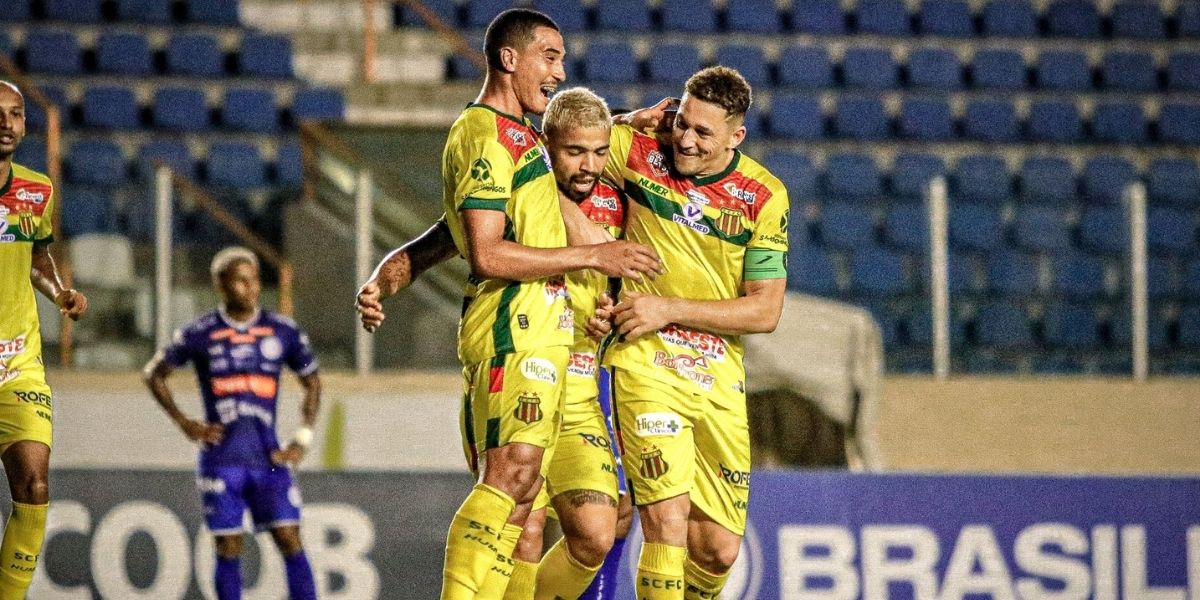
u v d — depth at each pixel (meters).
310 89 50.09
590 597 18.78
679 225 17.23
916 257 36.47
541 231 15.61
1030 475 27.84
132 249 33.75
